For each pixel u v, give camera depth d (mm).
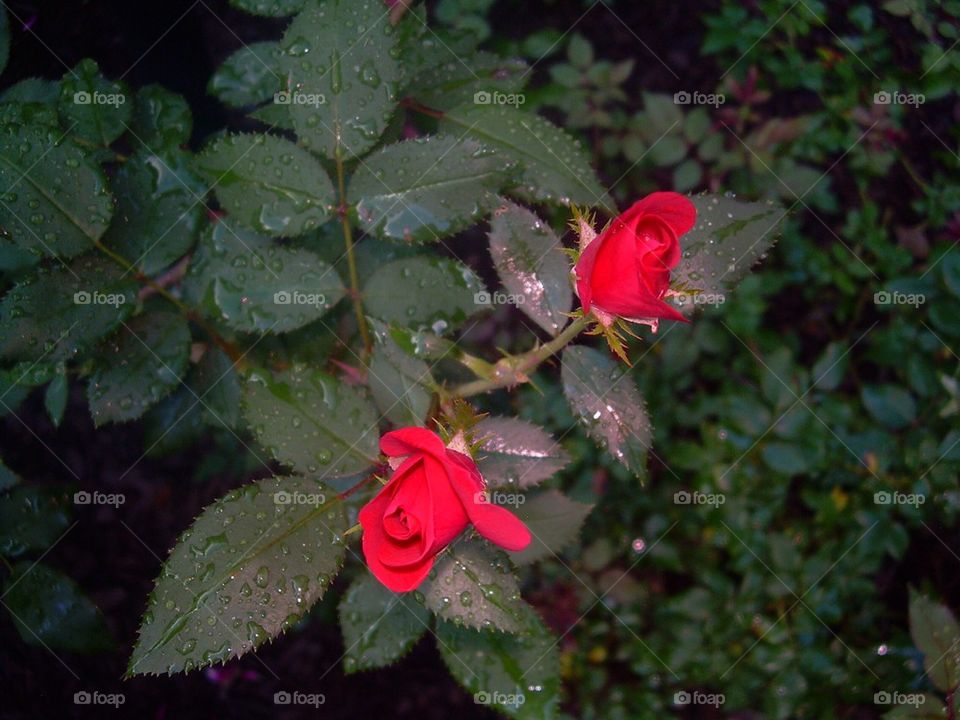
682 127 605
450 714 585
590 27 672
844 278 581
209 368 351
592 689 565
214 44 579
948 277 508
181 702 572
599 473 589
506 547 229
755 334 578
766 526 555
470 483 225
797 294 623
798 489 572
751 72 604
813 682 526
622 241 248
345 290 306
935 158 580
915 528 560
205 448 554
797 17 558
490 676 317
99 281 304
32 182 294
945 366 539
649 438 300
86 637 358
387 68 294
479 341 562
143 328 323
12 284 339
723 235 306
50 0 457
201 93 519
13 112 295
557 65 643
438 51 358
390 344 303
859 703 521
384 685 591
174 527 561
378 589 320
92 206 300
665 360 574
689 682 548
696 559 568
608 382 302
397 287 305
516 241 311
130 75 489
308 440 286
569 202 309
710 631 545
